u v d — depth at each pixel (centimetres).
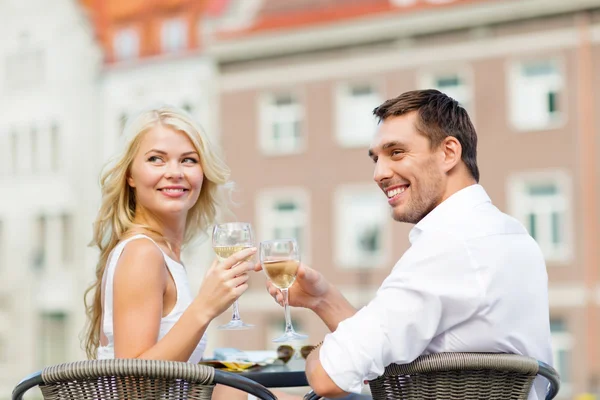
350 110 2597
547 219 2333
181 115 302
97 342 302
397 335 229
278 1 2717
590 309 2261
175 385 223
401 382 232
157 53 2927
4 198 3183
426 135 252
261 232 2636
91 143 3056
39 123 3155
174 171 294
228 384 223
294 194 2619
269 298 2594
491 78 2422
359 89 2594
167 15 2903
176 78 2872
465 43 2456
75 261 3025
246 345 2609
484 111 2420
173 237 304
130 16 3008
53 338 3027
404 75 2527
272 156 2655
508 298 236
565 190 2317
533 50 2381
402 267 235
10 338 3069
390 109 257
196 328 242
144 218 299
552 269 2311
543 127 2353
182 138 298
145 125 296
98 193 3034
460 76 2477
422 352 238
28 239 3119
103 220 298
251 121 2708
